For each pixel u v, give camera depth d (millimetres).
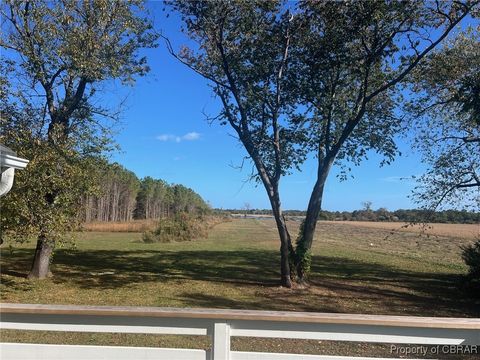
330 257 23250
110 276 15172
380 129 14688
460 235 48219
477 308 10672
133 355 3871
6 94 12094
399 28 11961
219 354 3686
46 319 3865
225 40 13258
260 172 13500
